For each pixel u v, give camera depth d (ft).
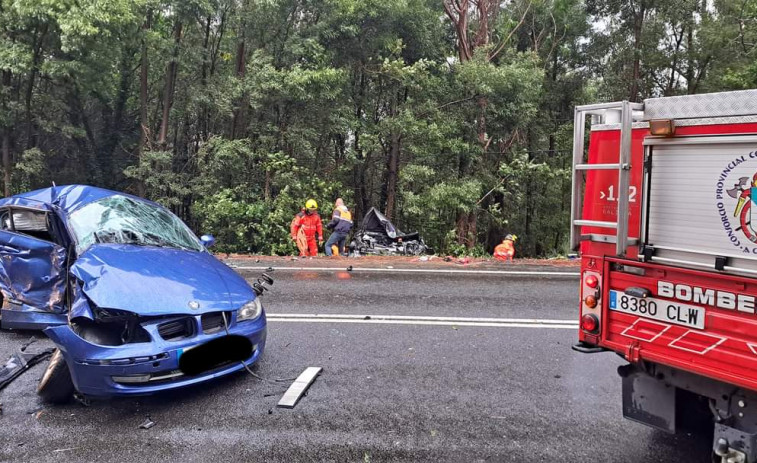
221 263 17.81
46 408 13.93
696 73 81.41
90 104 73.92
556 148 86.02
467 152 67.05
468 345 19.17
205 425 13.00
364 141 64.69
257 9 57.52
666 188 10.53
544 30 82.64
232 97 58.90
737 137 9.41
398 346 19.01
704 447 12.07
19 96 61.00
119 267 14.85
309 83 55.88
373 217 52.75
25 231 18.66
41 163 62.28
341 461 11.43
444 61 71.51
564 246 87.40
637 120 11.28
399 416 13.52
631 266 11.17
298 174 61.62
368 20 60.80
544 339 19.97
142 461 11.40
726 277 9.58
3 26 53.06
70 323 13.44
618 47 83.05
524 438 12.45
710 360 9.91
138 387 13.00
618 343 11.49
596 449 11.98
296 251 57.52
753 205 9.25
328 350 18.52
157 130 74.59
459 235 68.23
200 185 62.59
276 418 13.37
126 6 51.90
